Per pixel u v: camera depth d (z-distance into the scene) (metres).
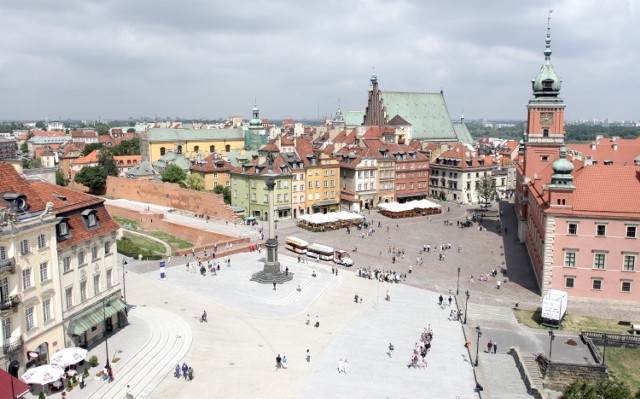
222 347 71.19
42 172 80.19
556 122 132.62
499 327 81.25
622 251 87.88
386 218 162.12
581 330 80.44
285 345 72.56
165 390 59.66
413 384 62.69
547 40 133.00
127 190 179.25
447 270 109.94
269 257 100.19
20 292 57.38
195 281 98.69
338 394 59.84
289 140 169.25
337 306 88.44
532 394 60.84
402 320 82.94
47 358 62.06
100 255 71.81
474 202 195.75
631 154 153.25
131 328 75.62
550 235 90.69
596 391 52.00
